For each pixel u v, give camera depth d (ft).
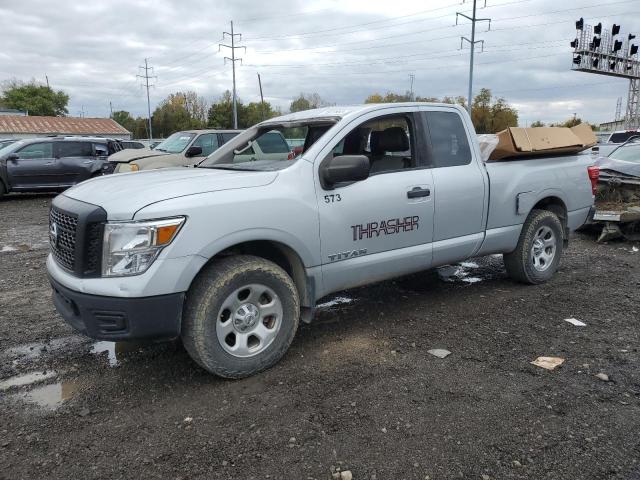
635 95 144.15
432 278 20.62
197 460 9.20
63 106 268.82
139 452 9.46
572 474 8.73
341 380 12.05
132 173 13.93
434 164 15.58
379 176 14.34
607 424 10.17
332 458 9.20
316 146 13.32
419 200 14.90
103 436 9.99
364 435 9.87
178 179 12.21
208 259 11.23
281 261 13.58
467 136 16.72
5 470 9.00
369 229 13.91
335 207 13.21
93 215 10.75
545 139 18.39
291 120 15.51
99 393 11.65
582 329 15.10
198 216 11.03
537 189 18.30
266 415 10.60
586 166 20.54
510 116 213.46
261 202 11.93
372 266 14.15
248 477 8.73
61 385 12.07
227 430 10.10
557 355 13.33
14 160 48.65
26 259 24.99
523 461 9.07
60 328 15.69
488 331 14.98
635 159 32.37
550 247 19.58
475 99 214.28
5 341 14.70
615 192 30.89
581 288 19.17
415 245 15.11
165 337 11.11
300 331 15.15
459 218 16.05
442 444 9.57
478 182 16.44
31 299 18.54
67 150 50.72
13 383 12.18
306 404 11.00
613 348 13.74
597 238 29.25
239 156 16.03
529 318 16.03
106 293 10.56
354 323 15.76
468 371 12.44
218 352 11.60
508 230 17.72
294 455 9.30
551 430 9.98
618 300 17.75
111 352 13.87
